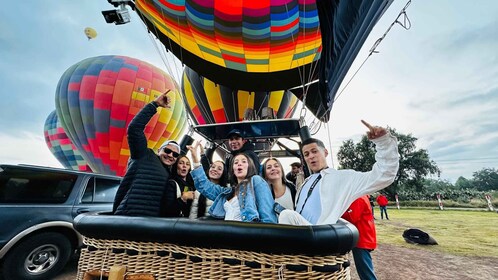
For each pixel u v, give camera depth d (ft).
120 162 39.81
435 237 22.11
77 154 55.16
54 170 11.64
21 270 9.54
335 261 2.79
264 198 4.13
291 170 10.61
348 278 3.07
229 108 21.39
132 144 5.39
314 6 9.98
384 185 3.80
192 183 7.77
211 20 11.08
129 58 42.68
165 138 43.06
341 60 7.40
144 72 41.24
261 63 12.92
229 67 13.41
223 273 2.88
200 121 24.91
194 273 2.97
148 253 3.20
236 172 4.80
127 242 3.29
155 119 40.86
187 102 25.64
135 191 5.07
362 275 7.56
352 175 4.29
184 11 10.87
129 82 39.14
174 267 3.06
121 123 38.45
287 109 22.48
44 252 10.31
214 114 22.27
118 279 3.07
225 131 11.37
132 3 11.48
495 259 14.78
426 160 101.60
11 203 9.85
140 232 3.11
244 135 11.73
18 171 10.50
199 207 6.39
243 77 13.73
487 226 29.43
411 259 14.60
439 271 12.46
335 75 7.95
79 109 38.27
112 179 13.84
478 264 13.70
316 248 2.56
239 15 10.72
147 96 39.99
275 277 2.70
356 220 7.67
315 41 11.48
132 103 38.88
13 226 9.55
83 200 12.01
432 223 32.45
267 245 2.64
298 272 2.68
